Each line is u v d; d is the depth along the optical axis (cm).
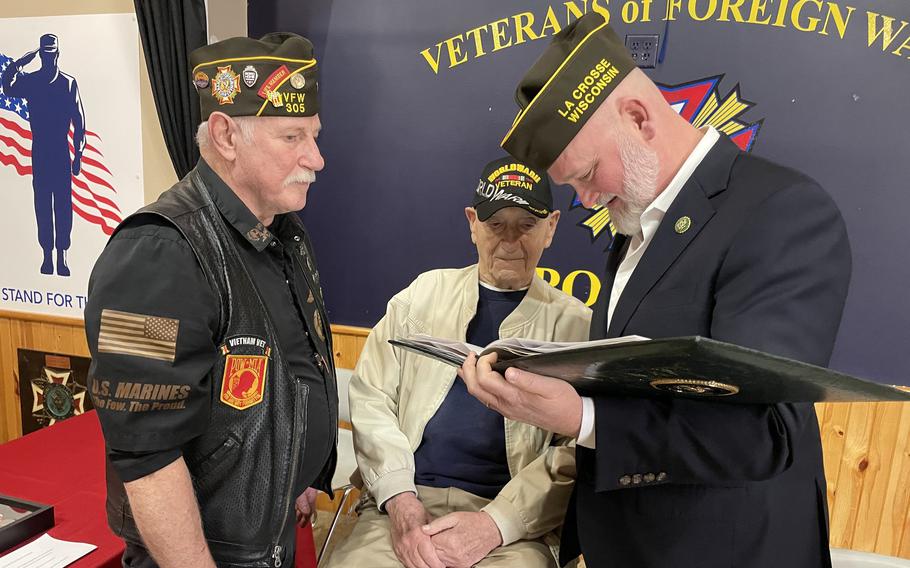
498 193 149
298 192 115
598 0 230
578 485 114
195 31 239
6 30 284
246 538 113
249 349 109
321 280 276
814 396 74
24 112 290
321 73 260
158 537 100
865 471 232
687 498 100
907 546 232
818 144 220
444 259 264
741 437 84
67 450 172
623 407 88
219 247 107
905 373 223
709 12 221
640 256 109
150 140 279
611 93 96
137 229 99
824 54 214
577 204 242
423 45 249
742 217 92
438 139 255
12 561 120
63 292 307
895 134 213
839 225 90
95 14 272
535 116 99
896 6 206
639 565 106
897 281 220
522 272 156
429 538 132
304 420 116
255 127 107
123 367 94
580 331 157
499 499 140
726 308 88
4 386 323
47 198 297
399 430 157
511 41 241
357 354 274
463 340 159
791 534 101
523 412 92
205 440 108
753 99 223
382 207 265
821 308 85
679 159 101
